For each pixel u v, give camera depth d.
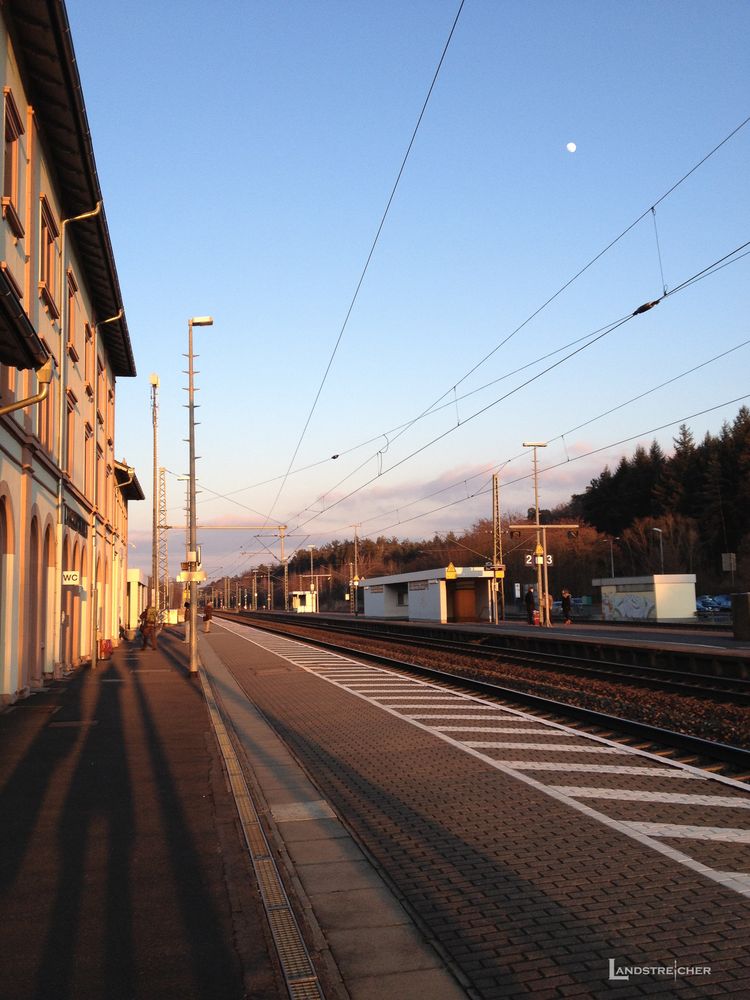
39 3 14.53
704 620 50.66
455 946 4.90
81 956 4.66
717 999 4.18
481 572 55.28
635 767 9.70
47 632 20.62
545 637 29.31
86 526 27.62
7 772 9.72
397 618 69.50
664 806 7.88
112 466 37.66
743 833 6.91
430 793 8.77
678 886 5.72
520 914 5.36
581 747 11.09
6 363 11.04
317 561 162.12
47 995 4.19
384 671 23.48
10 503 15.45
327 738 12.58
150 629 34.56
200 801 8.30
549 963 4.64
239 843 6.88
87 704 16.06
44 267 19.56
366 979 4.44
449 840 7.07
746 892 5.56
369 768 10.20
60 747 11.39
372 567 146.38
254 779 9.55
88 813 7.83
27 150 16.86
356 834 7.29
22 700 16.62
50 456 20.17
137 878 5.98
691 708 14.63
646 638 30.33
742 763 9.55
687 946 4.78
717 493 87.44
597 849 6.62
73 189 20.75
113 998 4.16
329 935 5.03
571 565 93.88
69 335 23.36
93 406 28.81
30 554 17.83
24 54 16.00
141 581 67.81
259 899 5.56
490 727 12.98
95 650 24.95
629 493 101.00
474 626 47.75
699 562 86.56
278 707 16.42
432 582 59.19
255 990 4.27
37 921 5.16
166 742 11.80
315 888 5.88
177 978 4.39
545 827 7.30
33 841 6.91
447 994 4.28
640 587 48.72
